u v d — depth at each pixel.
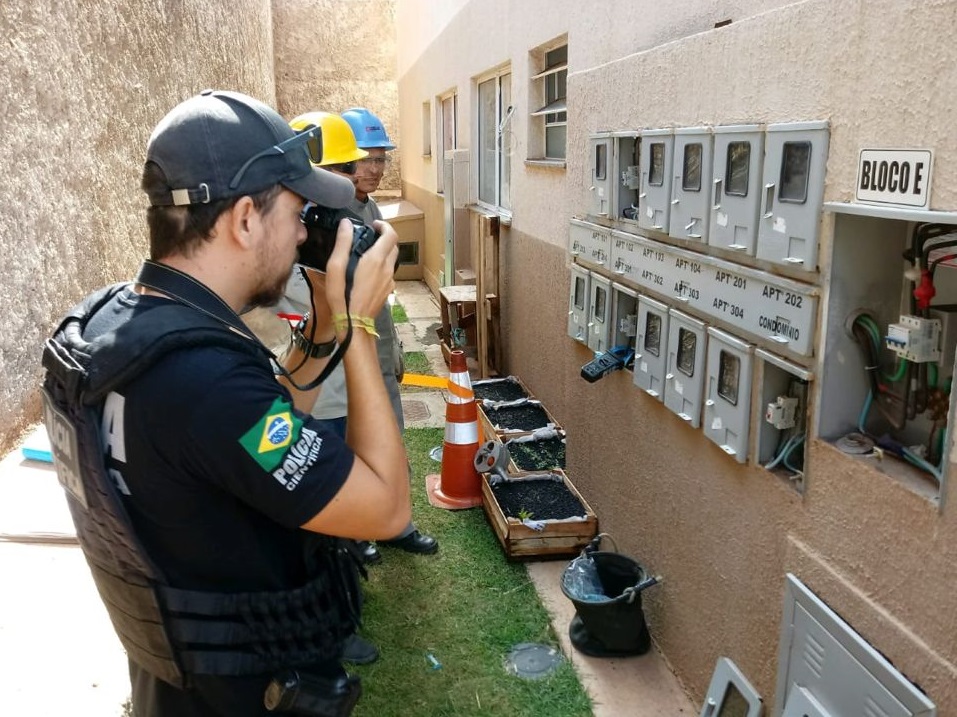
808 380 1.95
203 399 1.12
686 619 2.75
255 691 1.31
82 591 2.92
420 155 11.81
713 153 2.34
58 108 4.46
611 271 3.30
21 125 4.00
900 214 1.59
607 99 3.28
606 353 3.28
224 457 1.13
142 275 1.26
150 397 1.13
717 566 2.50
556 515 3.85
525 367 5.63
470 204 7.84
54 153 4.40
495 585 3.53
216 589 1.25
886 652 1.70
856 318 1.88
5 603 2.80
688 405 2.59
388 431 1.33
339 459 1.22
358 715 2.72
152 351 1.12
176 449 1.13
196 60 7.74
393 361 3.62
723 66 2.29
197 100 1.26
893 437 1.92
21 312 3.98
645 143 2.83
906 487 1.64
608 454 3.54
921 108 1.54
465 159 7.73
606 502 3.58
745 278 2.21
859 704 1.76
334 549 1.38
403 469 1.34
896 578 1.67
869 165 1.69
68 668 2.53
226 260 1.24
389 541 3.79
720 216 2.29
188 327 1.16
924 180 1.54
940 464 1.73
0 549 3.10
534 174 5.07
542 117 5.22
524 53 5.23
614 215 3.21
